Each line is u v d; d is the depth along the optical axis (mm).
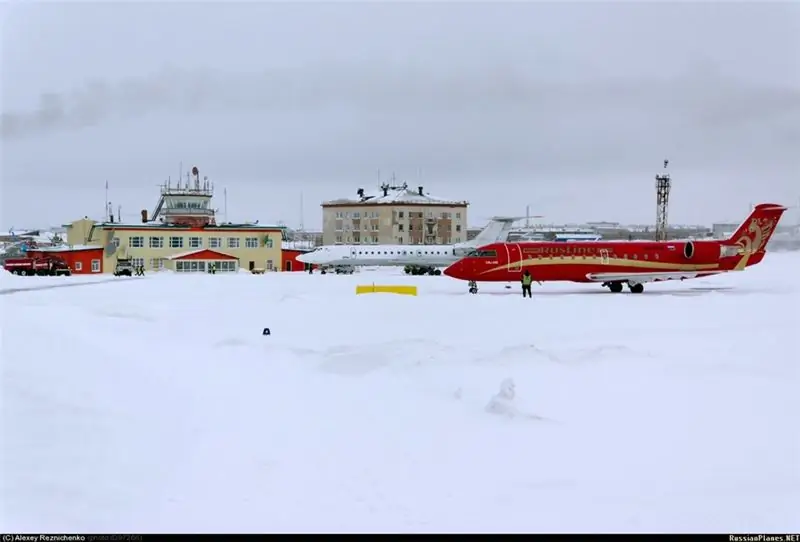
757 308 52031
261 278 91438
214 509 14062
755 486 15648
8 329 26281
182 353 28859
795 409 21656
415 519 13859
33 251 109500
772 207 73500
